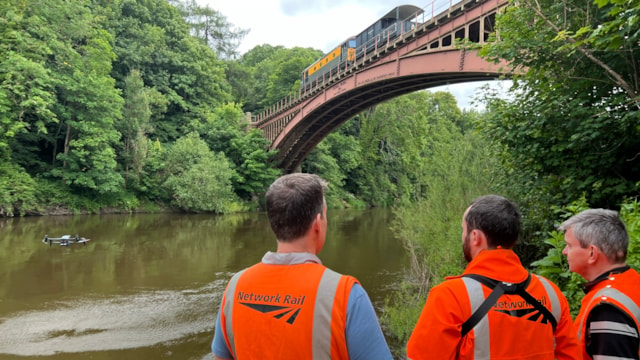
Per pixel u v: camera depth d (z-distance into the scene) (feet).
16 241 53.78
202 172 101.86
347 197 154.20
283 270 4.41
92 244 53.72
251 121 146.30
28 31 87.10
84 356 21.04
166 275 38.63
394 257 48.14
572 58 15.02
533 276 5.44
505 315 4.99
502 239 5.40
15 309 28.04
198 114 142.82
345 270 41.09
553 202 18.22
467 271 5.48
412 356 5.26
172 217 92.99
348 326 4.02
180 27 166.71
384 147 185.78
